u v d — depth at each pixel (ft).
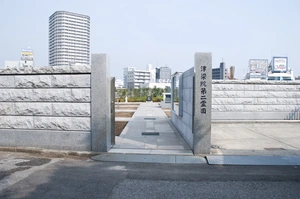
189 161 19.39
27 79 22.13
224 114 42.24
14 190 13.51
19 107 22.36
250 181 15.16
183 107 28.86
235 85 42.37
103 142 21.27
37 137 22.17
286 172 16.96
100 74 21.03
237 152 21.68
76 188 13.84
